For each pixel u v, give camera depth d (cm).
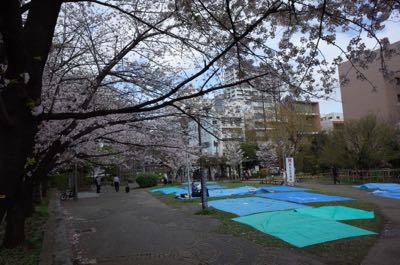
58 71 840
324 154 3347
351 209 1347
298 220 1149
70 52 849
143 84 783
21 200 902
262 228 1072
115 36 818
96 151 1241
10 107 312
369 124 2920
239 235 1011
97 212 1750
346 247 817
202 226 1197
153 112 873
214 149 4866
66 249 798
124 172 5072
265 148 4122
